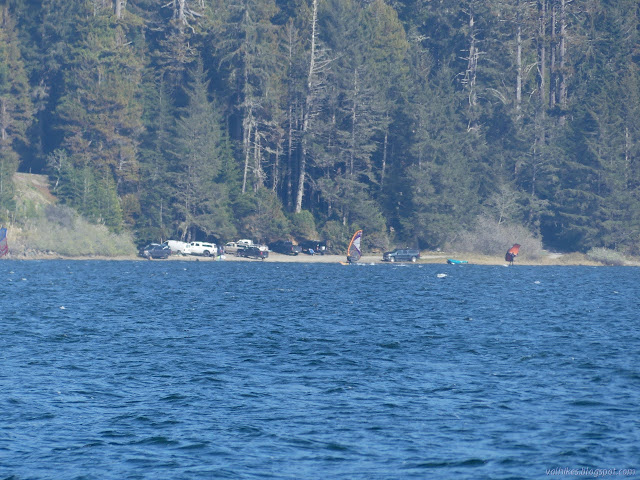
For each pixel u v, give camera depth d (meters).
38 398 93.00
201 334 146.75
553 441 77.12
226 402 92.31
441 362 119.06
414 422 83.88
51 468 69.25
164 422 83.44
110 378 105.19
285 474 68.06
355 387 100.56
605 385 102.31
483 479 67.06
